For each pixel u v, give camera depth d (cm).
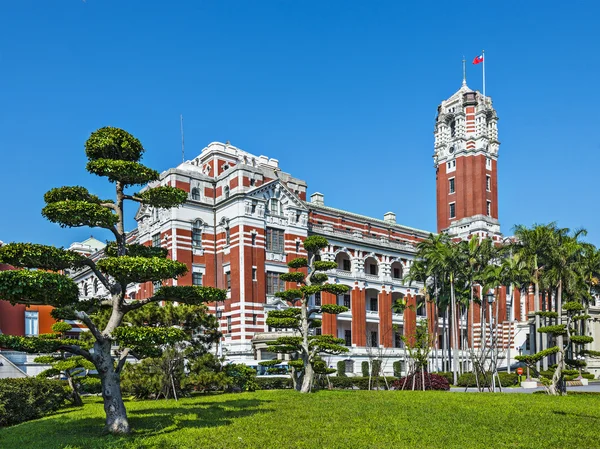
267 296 6931
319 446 2012
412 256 9131
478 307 10094
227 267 6912
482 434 2270
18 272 2072
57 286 2114
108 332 2380
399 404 3272
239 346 6475
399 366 7788
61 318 2553
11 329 5628
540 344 7519
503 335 10038
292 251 7288
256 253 6844
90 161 2572
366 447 2000
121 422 2316
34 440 2238
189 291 2555
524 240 6825
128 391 3825
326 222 8538
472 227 10094
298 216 7512
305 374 4338
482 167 10288
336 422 2541
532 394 4138
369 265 9075
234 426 2411
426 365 5172
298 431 2297
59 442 2128
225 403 3356
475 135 10431
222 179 7269
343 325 8181
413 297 8994
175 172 7000
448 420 2625
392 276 9125
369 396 3828
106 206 2603
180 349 4081
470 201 10231
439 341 9762
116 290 2466
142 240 7500
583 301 7512
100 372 2345
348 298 8200
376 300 8775
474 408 3086
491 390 4559
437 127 11000
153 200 2655
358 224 9156
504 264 7088
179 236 6788
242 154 8450
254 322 6638
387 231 9631
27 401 3014
